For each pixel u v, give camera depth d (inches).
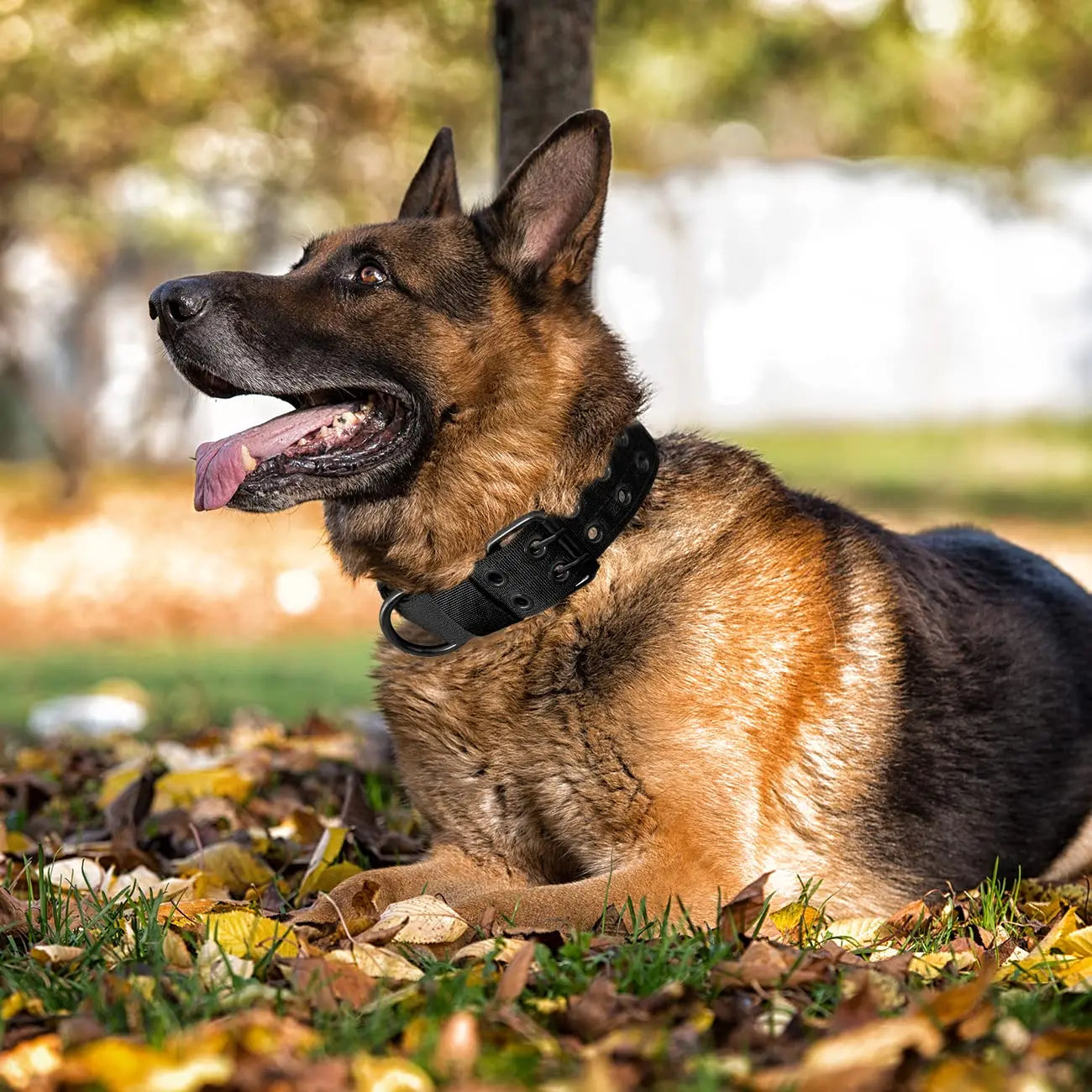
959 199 1561.3
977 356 1589.6
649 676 187.0
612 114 943.7
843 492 1073.5
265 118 789.2
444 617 195.6
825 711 194.9
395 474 201.6
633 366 210.2
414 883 193.5
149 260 1169.4
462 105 804.0
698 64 846.5
